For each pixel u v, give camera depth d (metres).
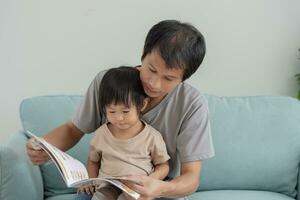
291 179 1.68
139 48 1.93
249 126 1.68
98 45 1.90
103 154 1.21
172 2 1.91
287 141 1.68
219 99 1.75
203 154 1.23
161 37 1.07
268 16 1.98
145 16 1.90
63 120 1.59
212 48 1.98
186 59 1.07
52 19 1.85
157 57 1.07
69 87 1.92
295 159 1.68
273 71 2.04
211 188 1.66
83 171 1.13
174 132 1.26
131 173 1.17
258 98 1.77
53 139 1.29
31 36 1.85
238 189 1.68
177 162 1.30
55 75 1.90
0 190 1.25
